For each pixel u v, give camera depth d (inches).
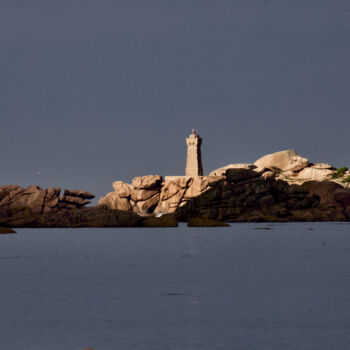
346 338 3223.4
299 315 3794.3
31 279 5600.4
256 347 3063.5
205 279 5551.2
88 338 3255.4
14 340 3225.9
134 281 5418.3
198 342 3164.4
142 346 3093.0
